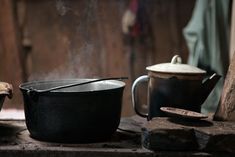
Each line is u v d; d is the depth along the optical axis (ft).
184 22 10.24
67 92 4.03
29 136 4.46
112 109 4.27
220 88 7.47
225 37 7.69
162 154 3.94
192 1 10.19
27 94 4.16
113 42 10.16
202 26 7.65
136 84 4.81
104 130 4.25
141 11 10.18
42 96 4.10
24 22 10.50
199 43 7.68
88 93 4.06
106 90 4.15
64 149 4.00
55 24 10.23
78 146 4.12
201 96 4.55
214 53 7.61
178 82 4.40
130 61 10.26
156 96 4.51
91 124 4.15
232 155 3.92
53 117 4.11
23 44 10.52
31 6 10.35
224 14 7.63
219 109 4.60
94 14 9.98
